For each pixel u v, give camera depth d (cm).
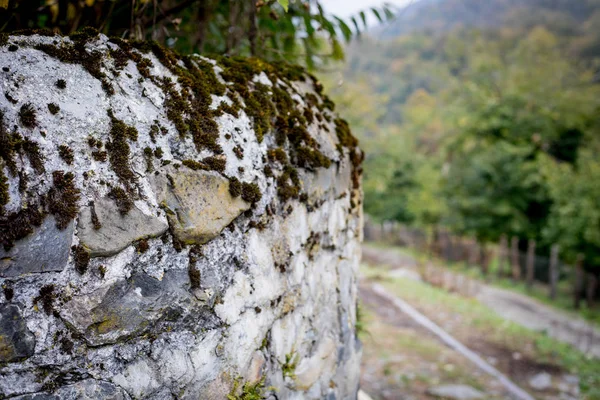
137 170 109
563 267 1159
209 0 212
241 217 131
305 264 164
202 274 120
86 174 100
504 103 1509
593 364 651
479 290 1118
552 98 1464
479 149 1568
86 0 164
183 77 128
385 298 920
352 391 214
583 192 1097
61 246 94
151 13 214
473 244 1390
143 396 108
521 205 1382
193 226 116
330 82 787
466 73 1730
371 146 2034
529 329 800
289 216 150
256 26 204
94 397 99
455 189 1584
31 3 173
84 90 106
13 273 89
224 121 132
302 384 162
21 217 90
